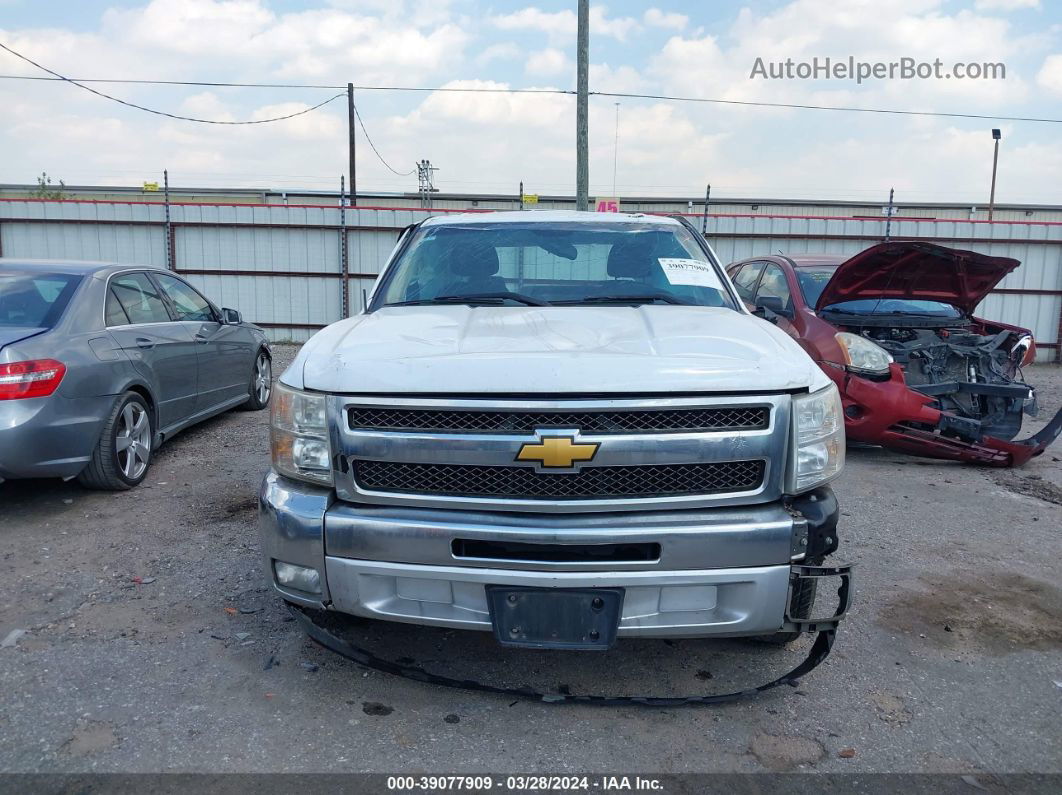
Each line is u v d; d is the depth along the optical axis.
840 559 4.38
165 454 6.25
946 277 6.36
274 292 15.85
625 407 2.46
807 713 2.83
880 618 3.63
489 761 2.52
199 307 6.81
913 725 2.77
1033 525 5.05
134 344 5.30
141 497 5.13
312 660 3.12
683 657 3.21
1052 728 2.77
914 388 6.35
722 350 2.72
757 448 2.53
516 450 2.46
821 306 6.63
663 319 3.15
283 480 2.74
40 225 15.41
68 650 3.16
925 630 3.52
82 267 5.39
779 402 2.54
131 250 15.61
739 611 2.53
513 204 29.92
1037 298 16.03
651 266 3.82
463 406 2.47
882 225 15.84
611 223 4.14
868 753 2.60
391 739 2.62
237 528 4.60
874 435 6.25
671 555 2.46
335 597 2.59
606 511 2.50
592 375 2.48
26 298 4.90
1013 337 7.12
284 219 15.57
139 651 3.17
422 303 3.59
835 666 3.18
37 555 4.15
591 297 3.62
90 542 4.34
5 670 3.00
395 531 2.49
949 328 6.94
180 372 6.01
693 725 2.75
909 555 4.46
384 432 2.53
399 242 4.16
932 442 6.22
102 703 2.79
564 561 2.47
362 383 2.54
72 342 4.73
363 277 15.86
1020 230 15.80
